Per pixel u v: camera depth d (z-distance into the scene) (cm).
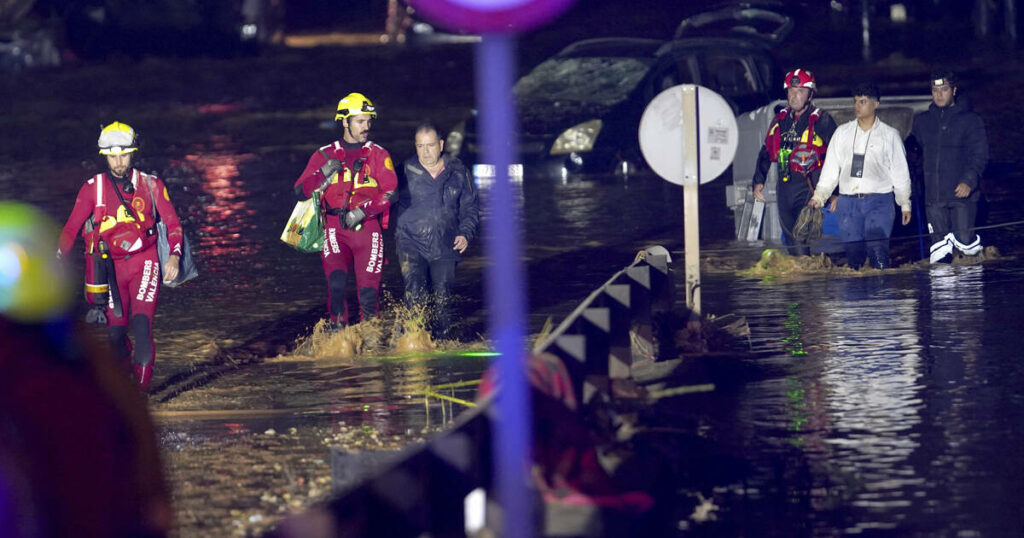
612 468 2089
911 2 16988
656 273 3103
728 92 6956
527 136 7175
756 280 4059
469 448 1741
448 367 3094
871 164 4053
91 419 1239
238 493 2141
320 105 12138
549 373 1994
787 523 1891
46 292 1253
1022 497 1961
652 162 3061
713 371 2812
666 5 17325
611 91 7338
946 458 2159
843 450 2222
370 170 3300
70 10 17625
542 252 4788
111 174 2817
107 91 13925
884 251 4103
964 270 4028
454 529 1730
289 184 7231
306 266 4681
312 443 2442
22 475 1203
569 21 18138
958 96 4194
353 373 3070
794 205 4300
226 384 2998
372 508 1507
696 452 2228
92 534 1224
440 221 3372
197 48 17625
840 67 12694
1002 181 6141
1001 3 14962
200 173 7888
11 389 1221
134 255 2817
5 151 9238
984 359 2830
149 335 2828
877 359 2878
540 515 1903
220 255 4969
